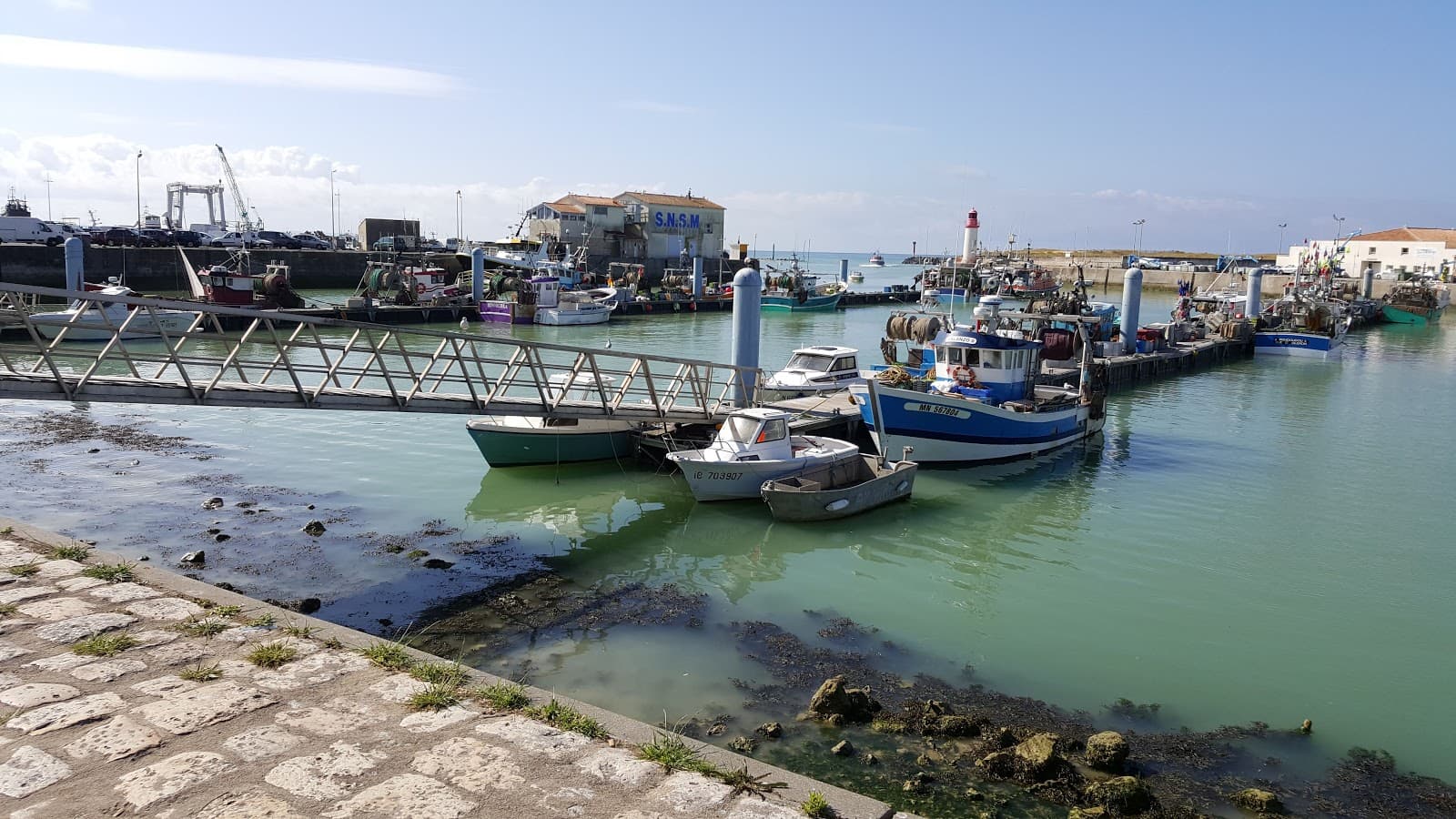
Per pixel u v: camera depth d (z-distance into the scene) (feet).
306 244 272.51
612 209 293.64
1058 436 83.30
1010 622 43.16
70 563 30.32
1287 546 56.65
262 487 61.31
